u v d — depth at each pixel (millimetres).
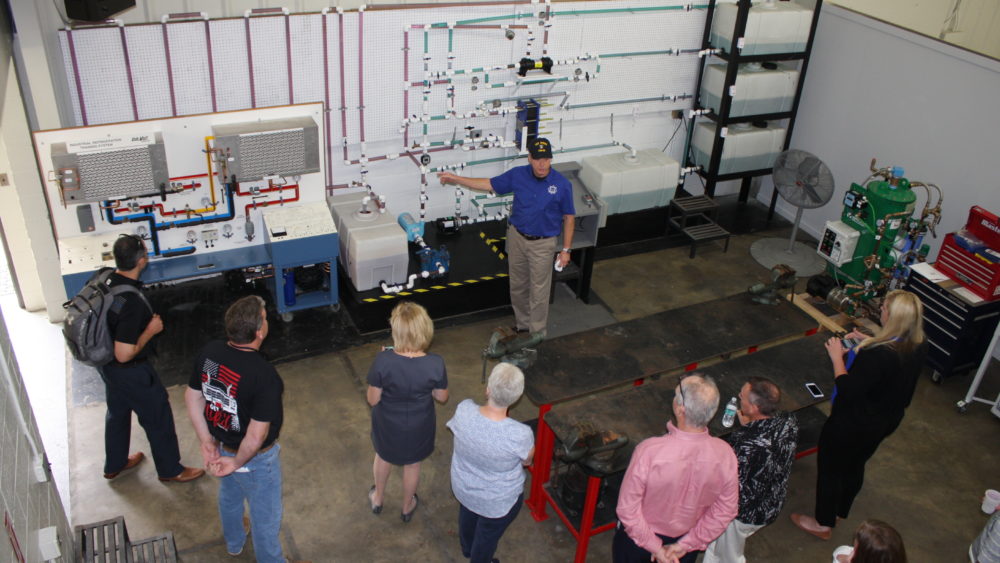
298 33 5562
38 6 4805
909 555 4496
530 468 4777
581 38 6605
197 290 6316
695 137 7621
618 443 3900
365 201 5945
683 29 7039
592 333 4863
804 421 5211
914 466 5145
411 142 6391
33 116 5125
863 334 4520
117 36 5105
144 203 5230
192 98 5516
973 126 6098
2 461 2518
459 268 6340
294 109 5402
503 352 4703
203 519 4434
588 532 4098
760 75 7137
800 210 7195
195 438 4973
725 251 7516
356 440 5066
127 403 4293
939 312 5738
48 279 5734
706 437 3217
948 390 5852
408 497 4395
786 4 7098
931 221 6402
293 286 5879
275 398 3371
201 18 5258
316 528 4434
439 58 6109
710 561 4070
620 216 7410
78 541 3596
